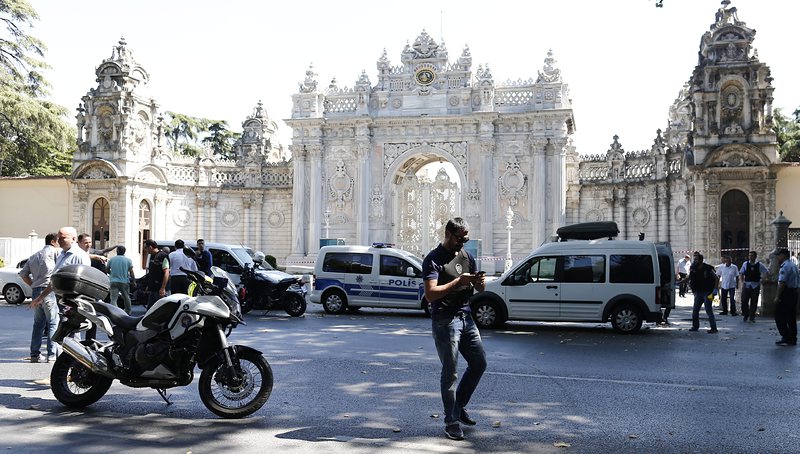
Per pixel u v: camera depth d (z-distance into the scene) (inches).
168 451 320.8
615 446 330.3
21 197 1828.2
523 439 341.4
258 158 1985.7
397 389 455.2
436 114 1749.5
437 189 1838.1
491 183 1731.1
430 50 1776.6
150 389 458.0
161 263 791.7
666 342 703.1
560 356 602.2
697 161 1440.7
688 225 1551.4
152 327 403.5
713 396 437.7
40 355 571.5
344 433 350.3
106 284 431.2
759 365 558.9
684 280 1279.5
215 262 1020.5
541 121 1702.8
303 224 1823.3
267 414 388.2
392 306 982.4
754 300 917.2
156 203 1809.8
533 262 816.9
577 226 1018.7
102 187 1726.1
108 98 1728.6
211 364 382.9
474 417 383.6
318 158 1815.9
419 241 1841.8
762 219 1396.4
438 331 345.7
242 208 1952.5
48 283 540.7
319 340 695.1
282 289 962.7
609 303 781.9
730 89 1443.2
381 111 1798.7
